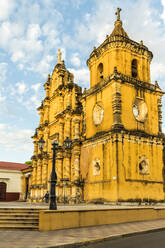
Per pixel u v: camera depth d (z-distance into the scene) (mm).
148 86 33969
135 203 28000
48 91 51594
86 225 17328
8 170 62781
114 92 30719
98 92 34312
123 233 14383
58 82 47219
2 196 61031
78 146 37125
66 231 15234
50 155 45406
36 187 47031
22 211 18625
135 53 34844
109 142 29922
